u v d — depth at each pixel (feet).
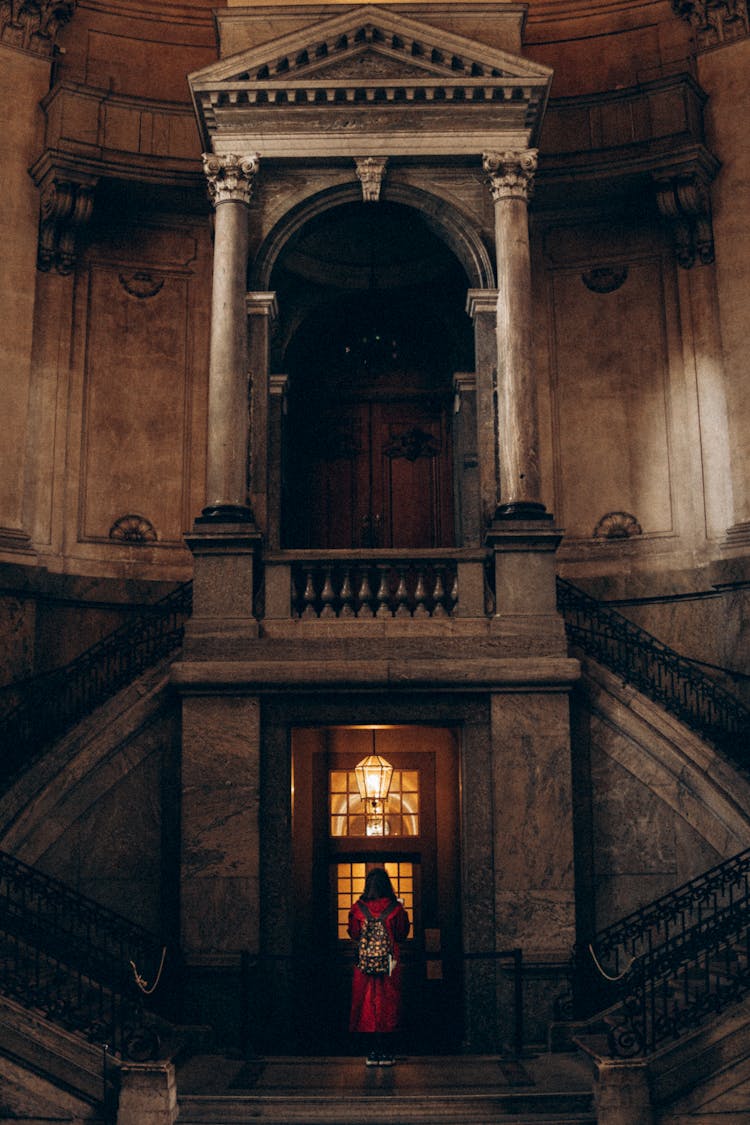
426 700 45.19
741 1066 33.04
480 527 49.62
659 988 40.01
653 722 45.42
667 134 57.00
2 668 52.60
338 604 48.60
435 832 54.75
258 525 48.42
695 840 44.52
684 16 59.77
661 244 59.36
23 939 38.55
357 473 63.05
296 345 63.05
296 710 45.11
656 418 57.98
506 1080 36.45
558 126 58.54
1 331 55.42
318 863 54.39
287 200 50.75
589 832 45.09
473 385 58.59
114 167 56.95
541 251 60.90
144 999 41.09
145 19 61.46
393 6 51.88
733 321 56.13
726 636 54.19
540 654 44.98
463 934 44.34
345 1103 34.22
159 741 45.21
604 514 57.93
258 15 52.03
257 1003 42.50
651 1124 32.91
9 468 54.65
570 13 61.98
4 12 57.77
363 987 38.60
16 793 43.75
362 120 50.31
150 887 44.29
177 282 60.64
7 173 56.75
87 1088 33.32
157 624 56.65
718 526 55.47
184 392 59.72
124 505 57.82
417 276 60.49
